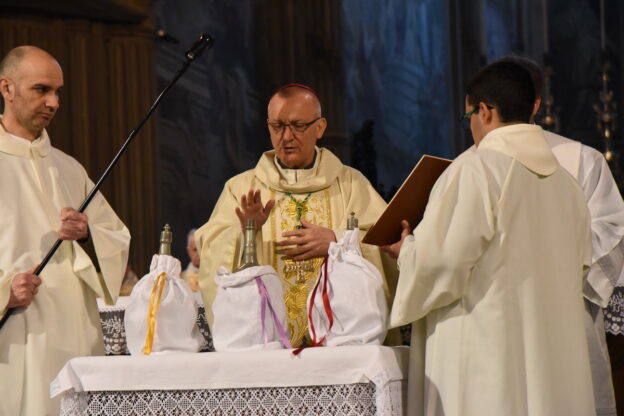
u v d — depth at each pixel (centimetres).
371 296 467
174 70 2394
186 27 2459
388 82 3316
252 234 486
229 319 467
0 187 591
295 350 434
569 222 486
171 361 441
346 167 638
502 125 493
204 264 581
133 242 2069
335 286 469
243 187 623
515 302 457
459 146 3469
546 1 3491
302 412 430
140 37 2112
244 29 2741
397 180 3294
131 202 2081
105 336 662
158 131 2177
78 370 449
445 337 461
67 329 586
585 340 476
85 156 2009
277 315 469
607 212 564
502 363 448
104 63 2064
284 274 596
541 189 477
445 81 3506
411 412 469
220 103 2598
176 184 2383
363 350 428
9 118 614
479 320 454
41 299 580
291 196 616
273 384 432
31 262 582
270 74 2803
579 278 484
